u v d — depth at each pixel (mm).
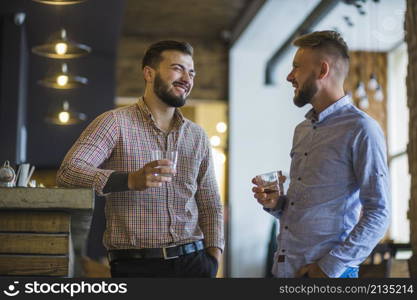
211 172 3172
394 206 12594
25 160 10023
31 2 8344
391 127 12883
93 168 2785
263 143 12852
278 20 11047
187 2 11102
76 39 10008
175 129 3029
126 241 2893
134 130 2977
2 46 8648
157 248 2900
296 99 2904
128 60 12594
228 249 12578
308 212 2752
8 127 8539
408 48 3621
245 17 11289
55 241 2754
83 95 10578
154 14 11656
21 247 2742
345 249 2648
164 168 2668
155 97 3027
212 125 13516
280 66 12828
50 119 9258
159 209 2922
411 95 3574
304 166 2818
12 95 8594
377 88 10484
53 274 2736
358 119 2758
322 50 2861
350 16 11148
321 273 2660
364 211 2701
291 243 2775
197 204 3189
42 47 7180
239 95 12828
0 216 2750
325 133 2799
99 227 10094
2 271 2727
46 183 10219
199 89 12781
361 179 2709
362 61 12930
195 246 2986
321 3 9773
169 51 3010
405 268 5992
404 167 12359
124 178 2717
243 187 12766
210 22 12102
